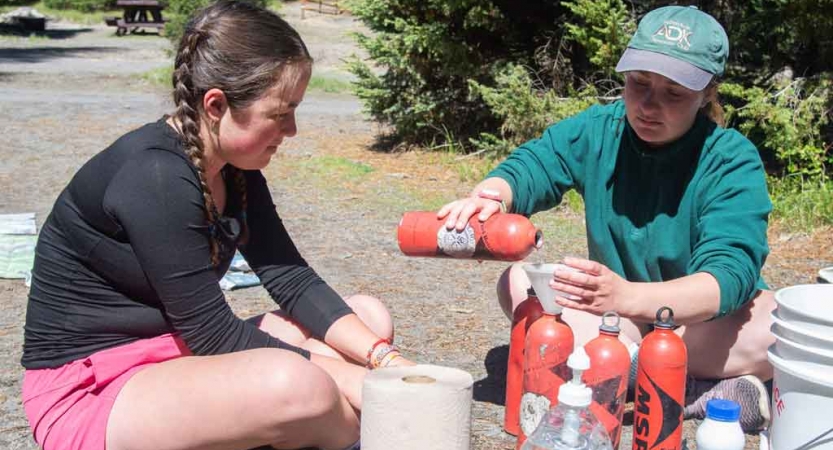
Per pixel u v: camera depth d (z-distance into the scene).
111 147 2.47
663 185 3.05
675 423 2.53
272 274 2.89
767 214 2.90
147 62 21.14
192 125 2.45
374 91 9.71
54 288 2.51
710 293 2.63
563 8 9.07
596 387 2.53
